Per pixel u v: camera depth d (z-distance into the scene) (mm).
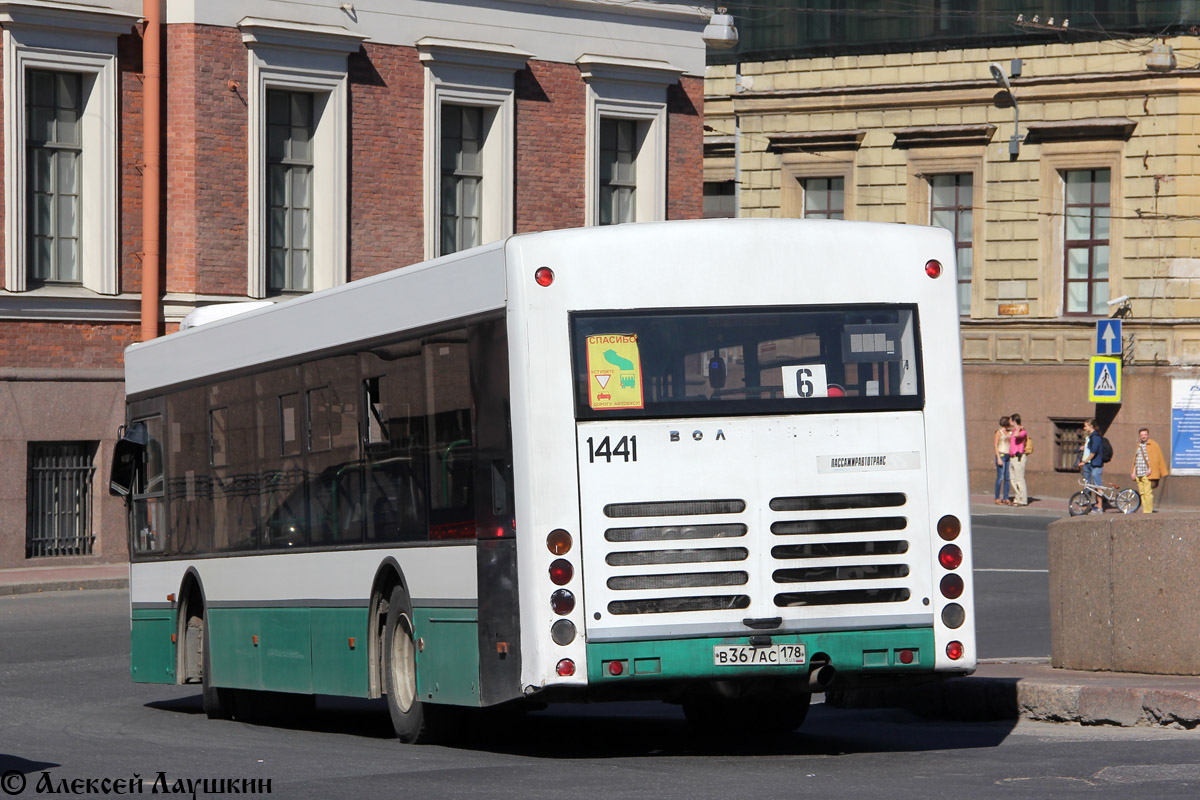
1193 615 19938
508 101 50219
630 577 15906
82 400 44844
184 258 45375
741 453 16172
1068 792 13969
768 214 71938
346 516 19281
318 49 47000
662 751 17906
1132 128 64625
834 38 70312
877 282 16672
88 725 21953
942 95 68250
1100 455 59188
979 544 49562
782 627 16094
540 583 15789
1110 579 20688
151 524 25109
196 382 23391
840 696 22422
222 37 45688
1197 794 13727
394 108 48500
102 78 44719
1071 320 65875
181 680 23922
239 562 22078
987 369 67688
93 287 44969
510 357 15992
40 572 43594
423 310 17594
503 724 20078
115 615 36469
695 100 54094
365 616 18922
